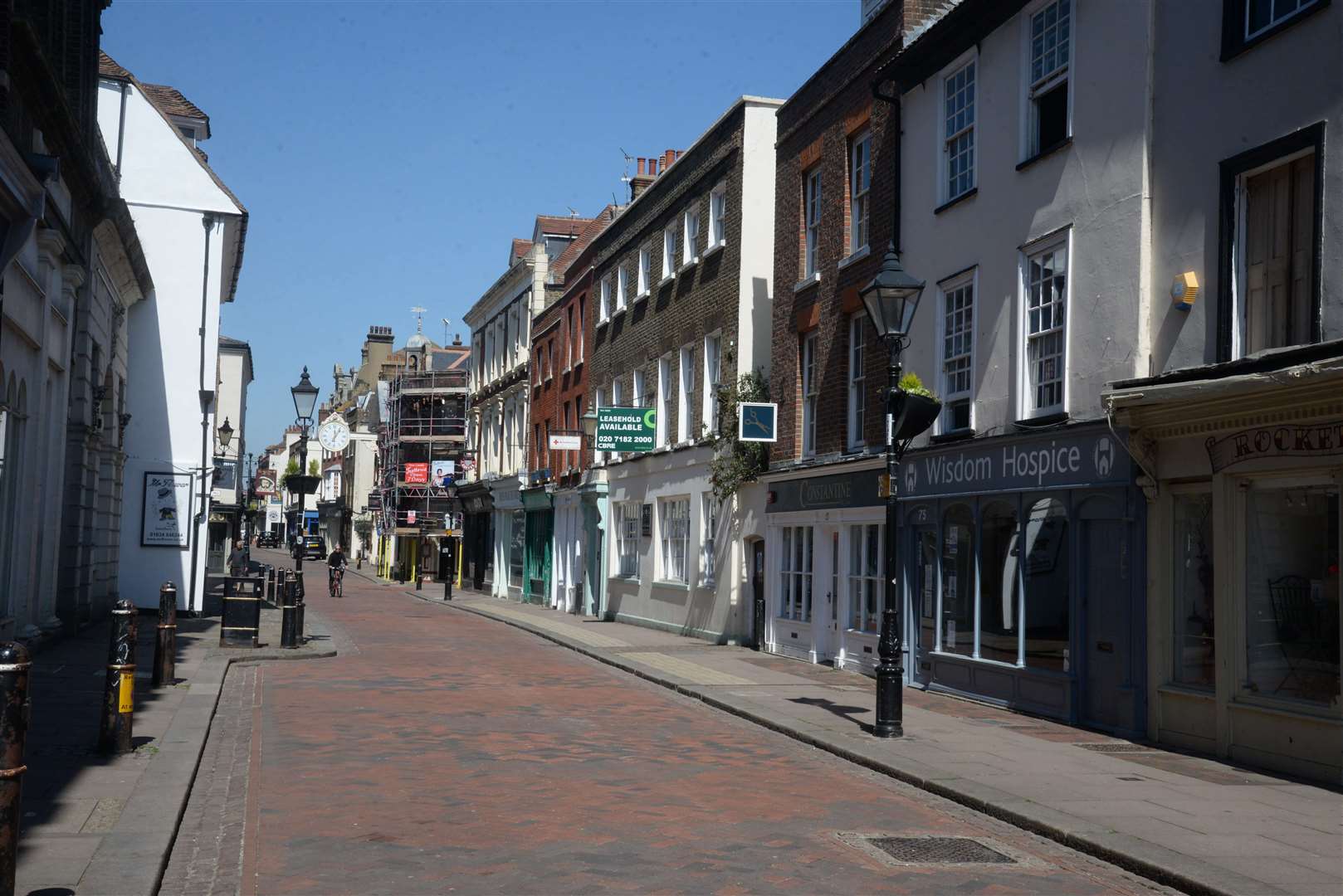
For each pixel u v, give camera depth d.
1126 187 13.20
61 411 19.11
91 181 18.80
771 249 24.95
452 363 81.25
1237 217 11.77
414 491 71.12
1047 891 6.84
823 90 21.42
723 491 24.41
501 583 49.62
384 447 80.31
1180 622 12.32
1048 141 14.95
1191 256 12.33
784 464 22.20
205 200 30.23
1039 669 14.39
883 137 19.00
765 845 7.68
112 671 9.98
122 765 9.48
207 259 30.20
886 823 8.55
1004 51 15.77
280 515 136.62
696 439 26.89
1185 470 12.08
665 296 29.58
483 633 27.30
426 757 10.62
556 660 20.95
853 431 19.88
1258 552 11.19
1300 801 9.37
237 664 18.73
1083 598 13.64
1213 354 11.95
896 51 18.62
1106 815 8.59
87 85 18.89
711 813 8.63
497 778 9.72
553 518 41.56
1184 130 12.48
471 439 56.44
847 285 19.98
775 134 25.03
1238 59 11.80
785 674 18.59
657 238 30.41
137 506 29.34
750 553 24.08
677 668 19.17
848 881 6.88
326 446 43.31
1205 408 11.41
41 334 16.77
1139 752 11.81
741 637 24.20
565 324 39.88
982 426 15.89
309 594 46.53
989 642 15.58
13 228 13.22
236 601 20.39
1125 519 12.86
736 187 25.23
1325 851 7.59
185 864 7.00
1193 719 11.88
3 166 12.02
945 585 16.80
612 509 34.19
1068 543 13.87
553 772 10.05
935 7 18.55
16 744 5.24
